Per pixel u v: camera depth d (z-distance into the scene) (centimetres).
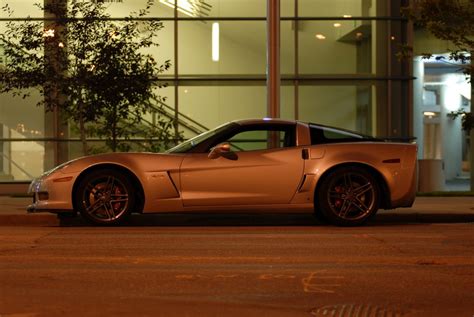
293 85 2278
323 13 2278
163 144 2191
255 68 2272
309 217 1429
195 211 1220
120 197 1236
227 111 2269
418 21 1744
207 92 2264
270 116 1623
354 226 1255
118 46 1669
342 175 1236
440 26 1695
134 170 1214
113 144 1798
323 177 1235
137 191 1236
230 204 1220
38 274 815
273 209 1230
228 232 1196
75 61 1709
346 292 732
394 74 2286
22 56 1694
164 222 1350
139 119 1920
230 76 2267
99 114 1705
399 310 664
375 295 720
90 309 650
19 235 1146
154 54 2258
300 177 1227
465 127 1839
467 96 3073
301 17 2278
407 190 1243
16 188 2222
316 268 855
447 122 3148
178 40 2262
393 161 1241
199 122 2261
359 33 2281
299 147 1240
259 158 1224
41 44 1692
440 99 3152
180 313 638
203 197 1214
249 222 1359
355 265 875
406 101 2286
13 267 857
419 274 823
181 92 2259
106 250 987
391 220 1389
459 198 1817
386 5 2280
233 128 1258
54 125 2220
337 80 2277
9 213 1384
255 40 2275
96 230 1210
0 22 2253
